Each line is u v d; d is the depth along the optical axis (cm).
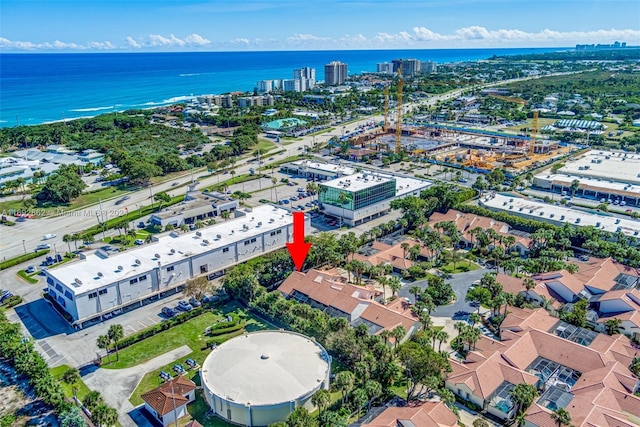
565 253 17725
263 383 10838
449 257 18288
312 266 17812
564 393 11069
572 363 12106
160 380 12019
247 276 15400
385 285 16612
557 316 14588
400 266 17512
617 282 15912
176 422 10569
